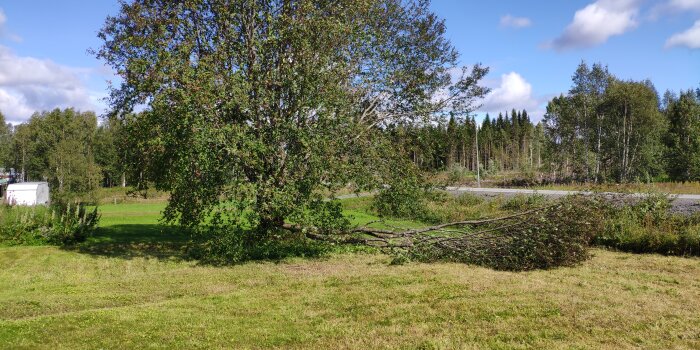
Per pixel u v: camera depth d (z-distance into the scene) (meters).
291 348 5.82
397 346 5.78
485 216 16.91
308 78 12.06
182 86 11.80
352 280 9.79
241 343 6.02
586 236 11.76
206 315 7.34
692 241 12.36
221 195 12.35
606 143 46.03
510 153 81.12
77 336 6.30
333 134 12.32
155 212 28.19
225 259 12.70
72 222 16.23
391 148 13.74
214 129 11.32
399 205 14.40
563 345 5.70
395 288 8.91
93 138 53.47
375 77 14.20
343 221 13.28
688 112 46.62
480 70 17.83
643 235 13.05
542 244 10.59
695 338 5.93
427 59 17.06
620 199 15.03
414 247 11.99
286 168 12.38
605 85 46.00
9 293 9.19
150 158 14.10
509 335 6.08
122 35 14.03
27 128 64.12
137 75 12.16
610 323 6.51
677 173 40.50
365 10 13.82
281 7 12.95
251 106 12.14
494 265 11.08
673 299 7.84
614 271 10.37
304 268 11.39
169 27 12.84
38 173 51.88
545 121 51.00
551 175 52.28
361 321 6.88
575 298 7.88
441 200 17.55
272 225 13.66
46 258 13.05
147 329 6.60
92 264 12.23
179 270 11.41
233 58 12.48
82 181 36.62
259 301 8.20
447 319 6.85
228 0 12.53
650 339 5.89
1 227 15.26
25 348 5.82
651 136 44.72
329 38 12.85
